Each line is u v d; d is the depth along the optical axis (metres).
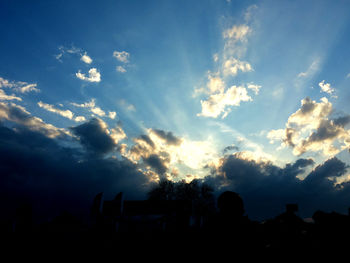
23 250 14.58
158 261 6.49
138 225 26.81
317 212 10.48
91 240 19.03
